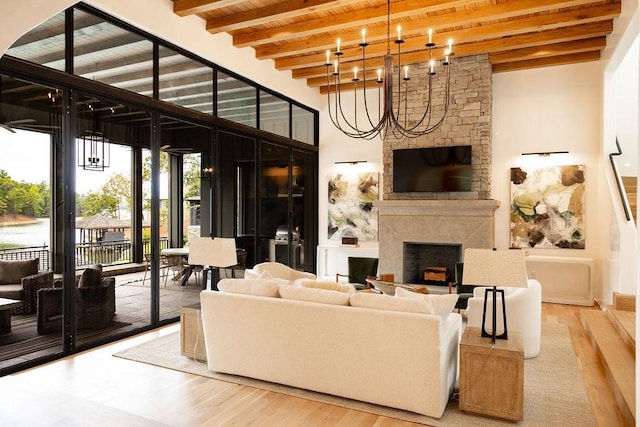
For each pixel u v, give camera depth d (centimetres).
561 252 695
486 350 307
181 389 351
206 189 605
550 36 601
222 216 638
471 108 703
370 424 299
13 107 380
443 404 312
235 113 652
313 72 752
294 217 823
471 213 707
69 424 205
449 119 718
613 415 312
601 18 528
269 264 534
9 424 204
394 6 505
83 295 444
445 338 323
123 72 471
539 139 708
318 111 888
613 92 634
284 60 712
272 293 370
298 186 834
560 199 694
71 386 354
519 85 719
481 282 303
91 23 437
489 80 697
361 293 341
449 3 477
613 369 359
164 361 412
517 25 560
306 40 632
